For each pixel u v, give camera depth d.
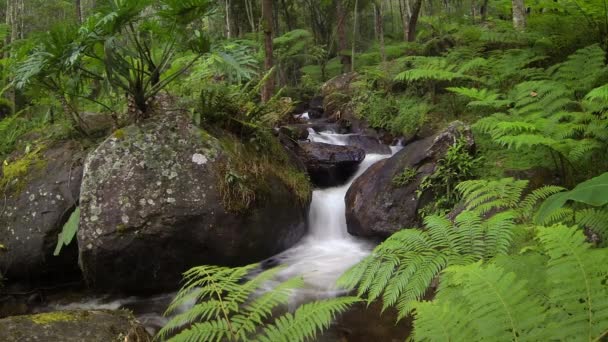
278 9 19.48
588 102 4.69
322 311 1.86
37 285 5.16
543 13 7.86
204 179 4.85
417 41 11.85
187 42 5.23
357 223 5.80
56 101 6.00
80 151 5.35
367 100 9.11
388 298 2.29
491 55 7.52
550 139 4.12
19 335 3.12
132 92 5.08
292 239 5.75
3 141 6.12
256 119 5.84
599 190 2.12
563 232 1.65
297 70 18.06
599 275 1.59
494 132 4.77
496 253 2.38
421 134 7.50
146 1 4.64
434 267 2.31
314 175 7.12
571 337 1.26
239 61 5.14
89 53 5.01
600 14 6.42
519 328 1.31
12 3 14.22
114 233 4.55
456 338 1.35
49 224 4.95
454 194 5.17
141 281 4.80
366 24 22.34
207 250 4.83
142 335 3.47
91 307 4.79
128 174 4.76
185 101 5.50
